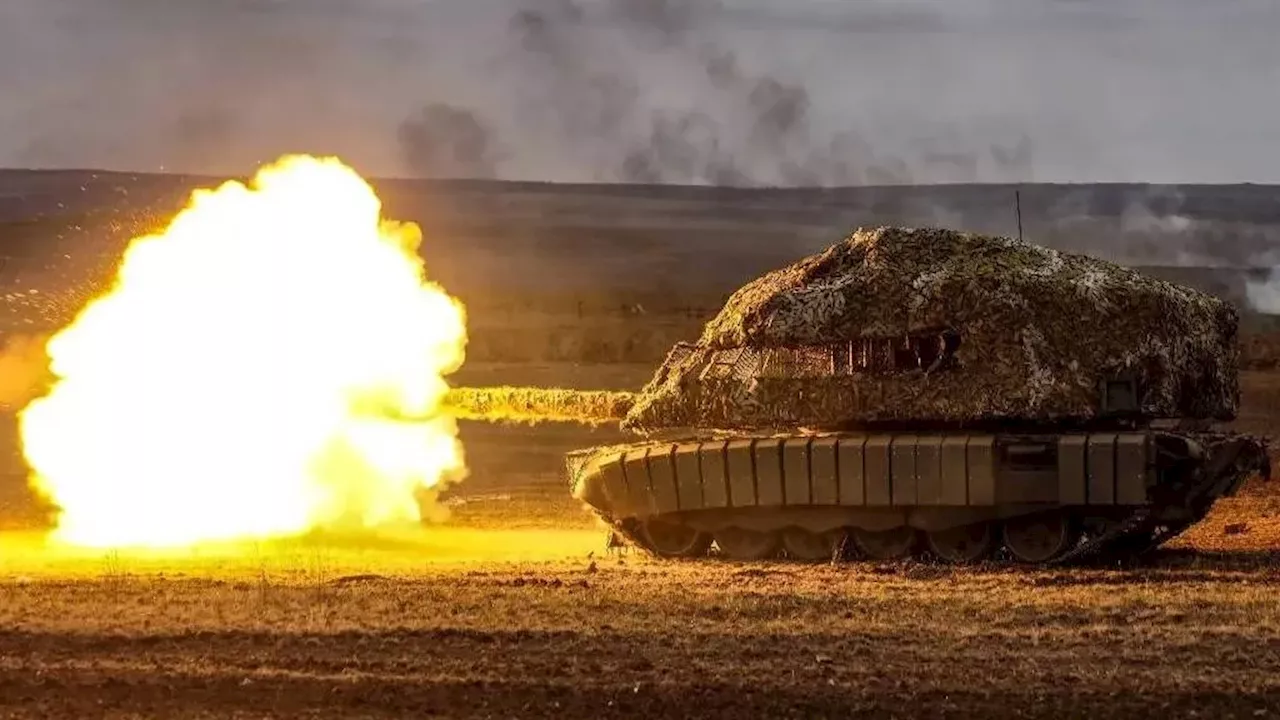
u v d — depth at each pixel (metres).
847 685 45.97
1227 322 73.62
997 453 67.50
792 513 71.12
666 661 48.28
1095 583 62.00
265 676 46.69
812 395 70.75
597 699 45.03
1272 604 56.44
